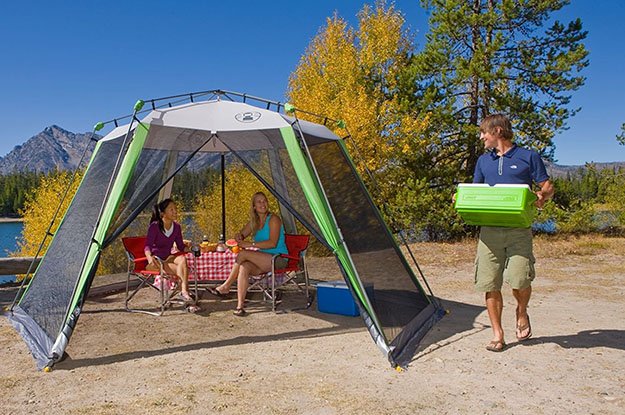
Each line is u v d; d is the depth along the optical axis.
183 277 6.03
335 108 14.89
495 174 4.29
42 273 5.60
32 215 15.59
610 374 3.88
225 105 5.80
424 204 15.00
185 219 10.23
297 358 4.35
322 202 4.75
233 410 3.33
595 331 5.05
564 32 15.08
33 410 3.36
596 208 16.02
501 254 4.31
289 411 3.31
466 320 5.56
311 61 18.52
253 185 11.73
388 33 16.62
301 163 4.92
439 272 8.84
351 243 4.89
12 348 4.68
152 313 5.95
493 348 4.42
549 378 3.81
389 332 4.49
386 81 16.59
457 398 3.48
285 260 6.82
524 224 4.05
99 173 5.54
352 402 3.43
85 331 5.25
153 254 6.13
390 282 5.21
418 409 3.32
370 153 14.86
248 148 7.01
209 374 3.98
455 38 15.48
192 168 8.18
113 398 3.53
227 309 6.19
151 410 3.33
